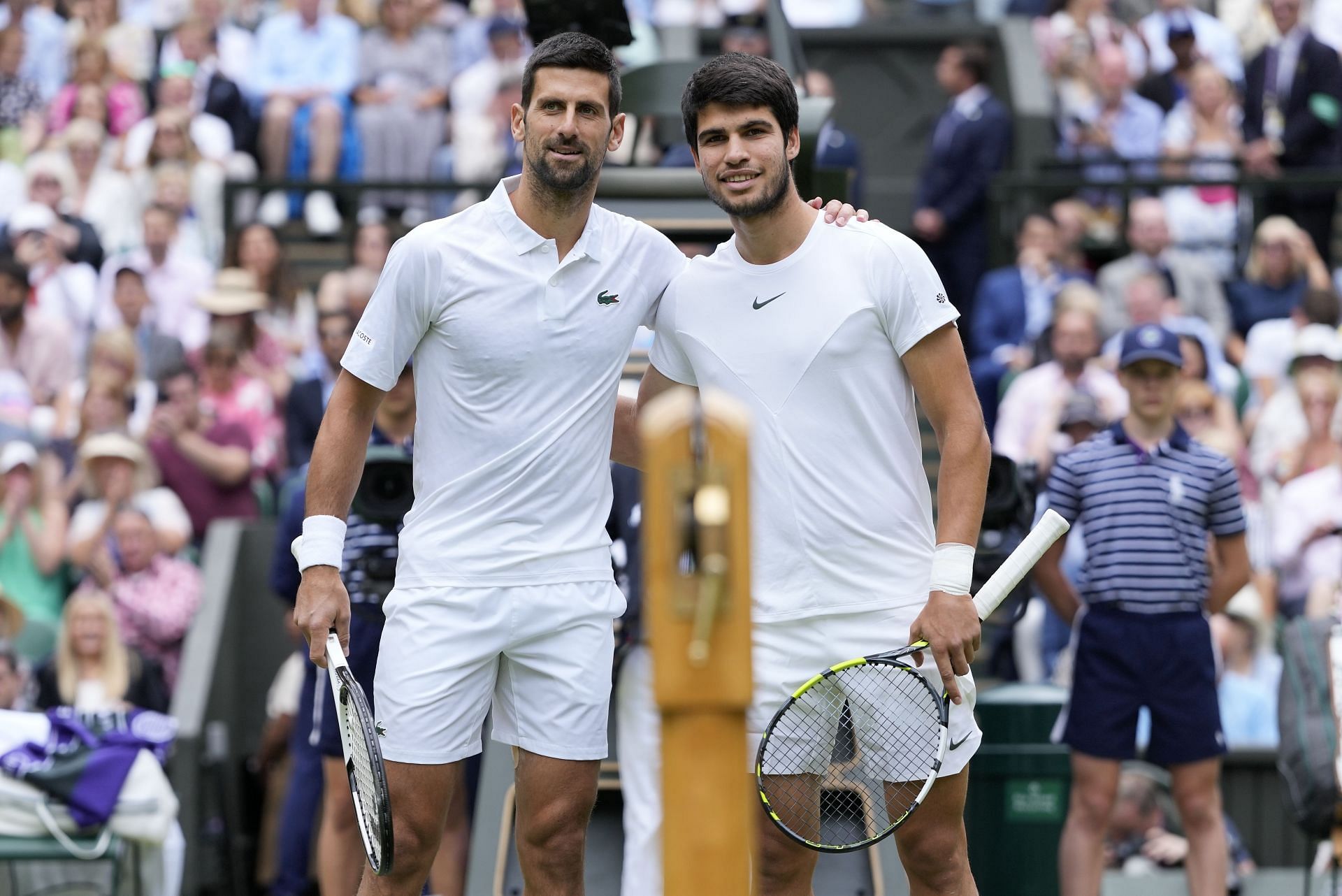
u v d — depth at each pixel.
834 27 26.86
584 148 8.38
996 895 13.11
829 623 8.69
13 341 20.23
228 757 17.19
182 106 23.84
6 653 15.52
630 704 11.17
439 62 24.80
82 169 22.89
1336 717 12.04
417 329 8.60
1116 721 12.66
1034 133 24.81
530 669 8.65
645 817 10.99
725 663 5.66
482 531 8.58
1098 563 12.77
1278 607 17.72
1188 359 19.23
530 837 8.76
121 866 13.94
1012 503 12.58
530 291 8.47
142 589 17.48
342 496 8.73
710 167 8.43
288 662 17.77
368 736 7.96
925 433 17.78
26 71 25.31
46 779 13.41
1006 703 13.16
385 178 24.16
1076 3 26.16
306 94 24.20
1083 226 22.72
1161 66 25.81
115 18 25.81
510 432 8.52
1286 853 16.02
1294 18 24.41
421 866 8.74
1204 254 24.12
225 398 19.61
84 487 17.92
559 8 12.91
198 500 18.55
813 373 8.57
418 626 8.59
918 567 8.80
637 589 11.28
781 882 8.88
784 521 8.63
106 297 21.56
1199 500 12.77
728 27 23.30
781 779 8.77
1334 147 24.00
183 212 22.42
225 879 16.73
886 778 8.73
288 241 23.62
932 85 26.91
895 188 26.92
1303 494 17.77
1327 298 20.41
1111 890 13.53
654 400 9.08
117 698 16.36
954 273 23.52
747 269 8.65
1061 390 18.33
